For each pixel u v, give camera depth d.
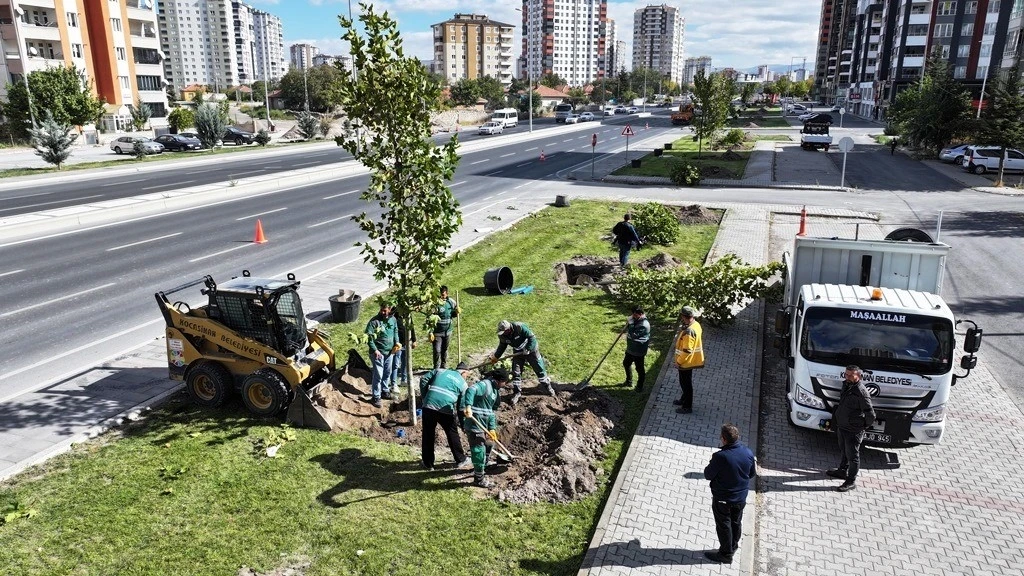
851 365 8.23
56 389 10.02
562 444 8.31
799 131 72.44
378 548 6.50
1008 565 6.58
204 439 8.55
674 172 34.50
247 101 147.25
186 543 6.50
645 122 90.62
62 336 12.37
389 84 8.12
